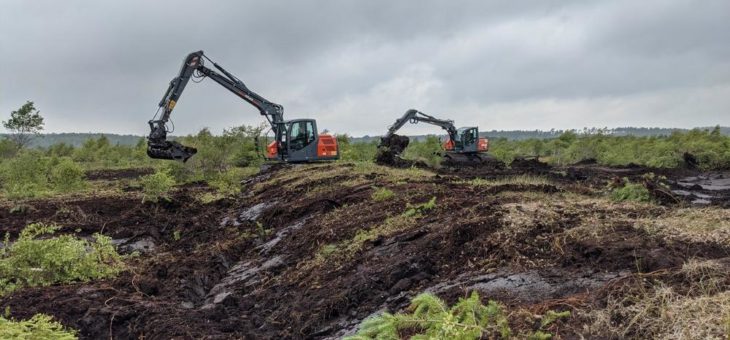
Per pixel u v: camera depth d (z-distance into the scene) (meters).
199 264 9.80
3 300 7.17
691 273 4.65
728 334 3.54
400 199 10.68
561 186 12.23
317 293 7.38
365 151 34.53
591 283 5.24
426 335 4.33
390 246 7.96
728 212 6.69
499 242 6.68
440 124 32.75
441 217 8.55
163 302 7.70
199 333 6.48
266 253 10.43
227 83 21.70
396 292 6.57
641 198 8.54
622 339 4.00
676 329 3.86
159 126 18.86
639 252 5.50
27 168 18.47
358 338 4.44
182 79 19.67
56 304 7.05
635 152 38.91
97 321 6.74
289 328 6.84
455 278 6.35
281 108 23.34
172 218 13.78
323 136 23.50
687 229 6.02
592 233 6.34
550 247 6.32
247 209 14.90
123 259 10.16
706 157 31.19
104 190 18.05
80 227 12.24
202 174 23.61
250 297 8.21
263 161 27.86
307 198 13.31
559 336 4.22
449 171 24.27
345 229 9.57
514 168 28.22
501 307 4.91
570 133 49.28
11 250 8.41
